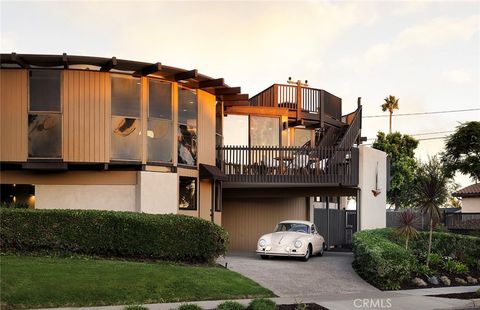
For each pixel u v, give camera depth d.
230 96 25.09
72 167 20.69
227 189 29.12
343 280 18.17
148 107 20.97
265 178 25.33
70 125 19.97
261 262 20.88
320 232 31.73
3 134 19.92
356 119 30.38
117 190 20.80
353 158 26.14
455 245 22.95
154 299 13.86
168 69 20.44
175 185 21.47
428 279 19.12
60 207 20.61
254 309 12.95
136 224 17.41
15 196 22.44
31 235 16.89
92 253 17.33
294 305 14.07
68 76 20.02
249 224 29.86
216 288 15.09
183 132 22.22
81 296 13.33
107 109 20.27
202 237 18.05
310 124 30.27
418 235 21.91
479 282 20.03
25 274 14.01
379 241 19.88
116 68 20.23
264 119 28.50
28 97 19.95
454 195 46.25
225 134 27.78
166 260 17.81
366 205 26.83
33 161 19.84
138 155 20.64
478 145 38.12
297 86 29.42
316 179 25.61
